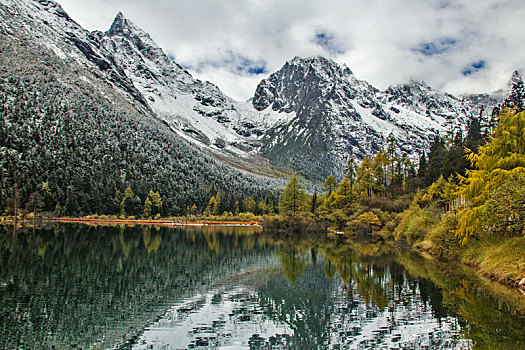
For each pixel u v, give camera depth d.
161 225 111.81
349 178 94.19
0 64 183.75
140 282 28.48
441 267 34.41
